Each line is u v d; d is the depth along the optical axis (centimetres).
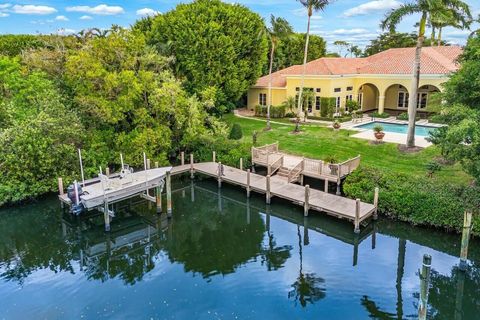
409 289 1284
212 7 3434
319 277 1367
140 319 1134
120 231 1814
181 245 1666
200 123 2636
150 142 2438
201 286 1316
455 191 1692
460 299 1246
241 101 4575
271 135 3039
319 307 1184
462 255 1381
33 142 2003
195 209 2088
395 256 1523
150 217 1969
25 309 1191
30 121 2048
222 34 3297
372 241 1666
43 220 1916
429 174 2005
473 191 1652
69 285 1340
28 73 2491
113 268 1470
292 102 3756
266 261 1500
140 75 2472
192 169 2497
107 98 2373
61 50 2647
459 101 1599
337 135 2873
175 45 3312
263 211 2064
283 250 1599
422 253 1545
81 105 2327
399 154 2362
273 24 3166
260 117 3903
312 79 3634
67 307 1201
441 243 1612
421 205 1683
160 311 1175
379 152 2450
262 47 3709
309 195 1944
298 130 3089
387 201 1778
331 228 1808
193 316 1145
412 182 1847
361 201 1897
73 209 1755
